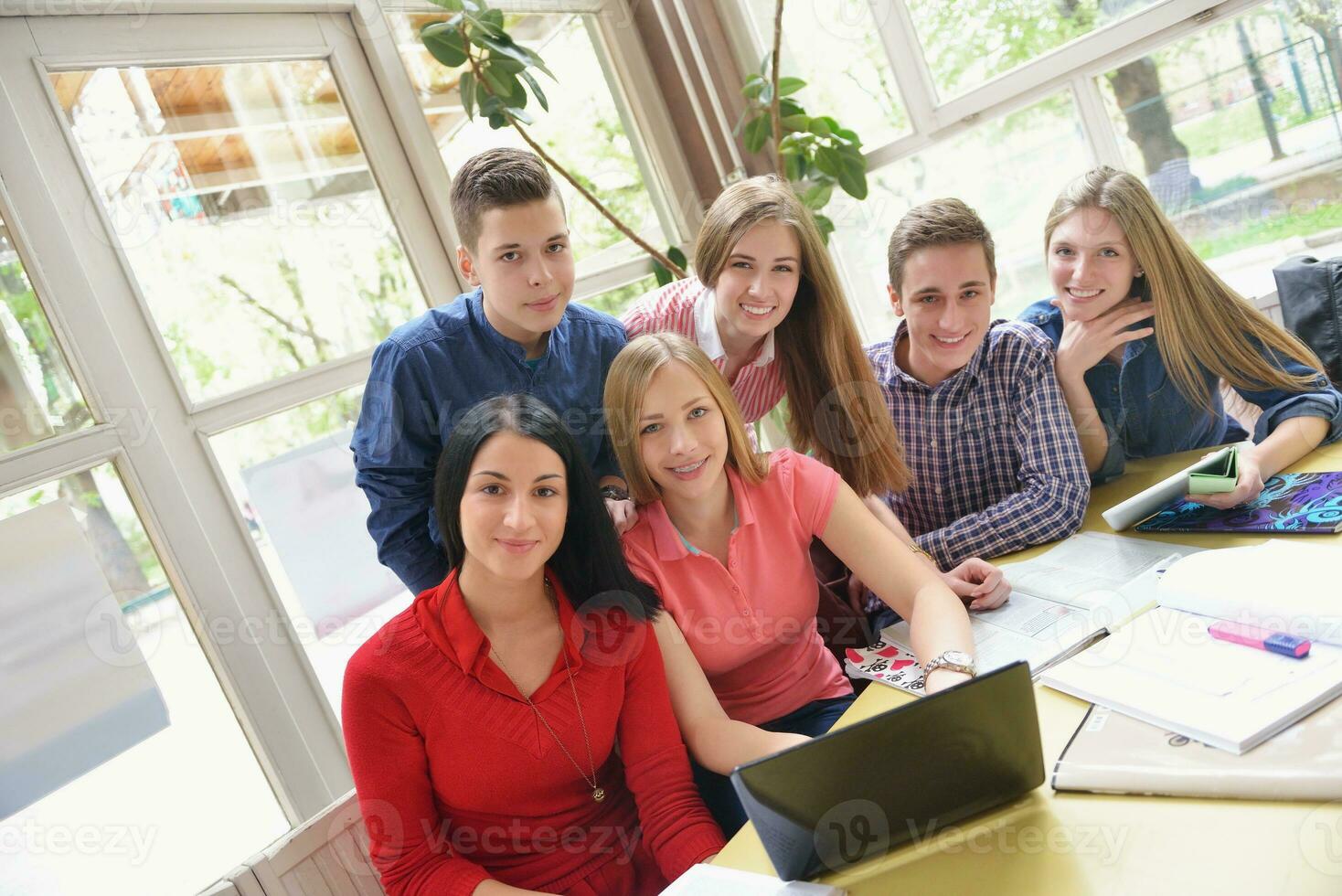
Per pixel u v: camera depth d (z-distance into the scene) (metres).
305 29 1.88
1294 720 0.80
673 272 2.36
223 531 1.66
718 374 1.31
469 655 1.12
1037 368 1.57
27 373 1.48
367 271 1.94
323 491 1.81
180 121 1.70
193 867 1.58
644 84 2.46
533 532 1.09
